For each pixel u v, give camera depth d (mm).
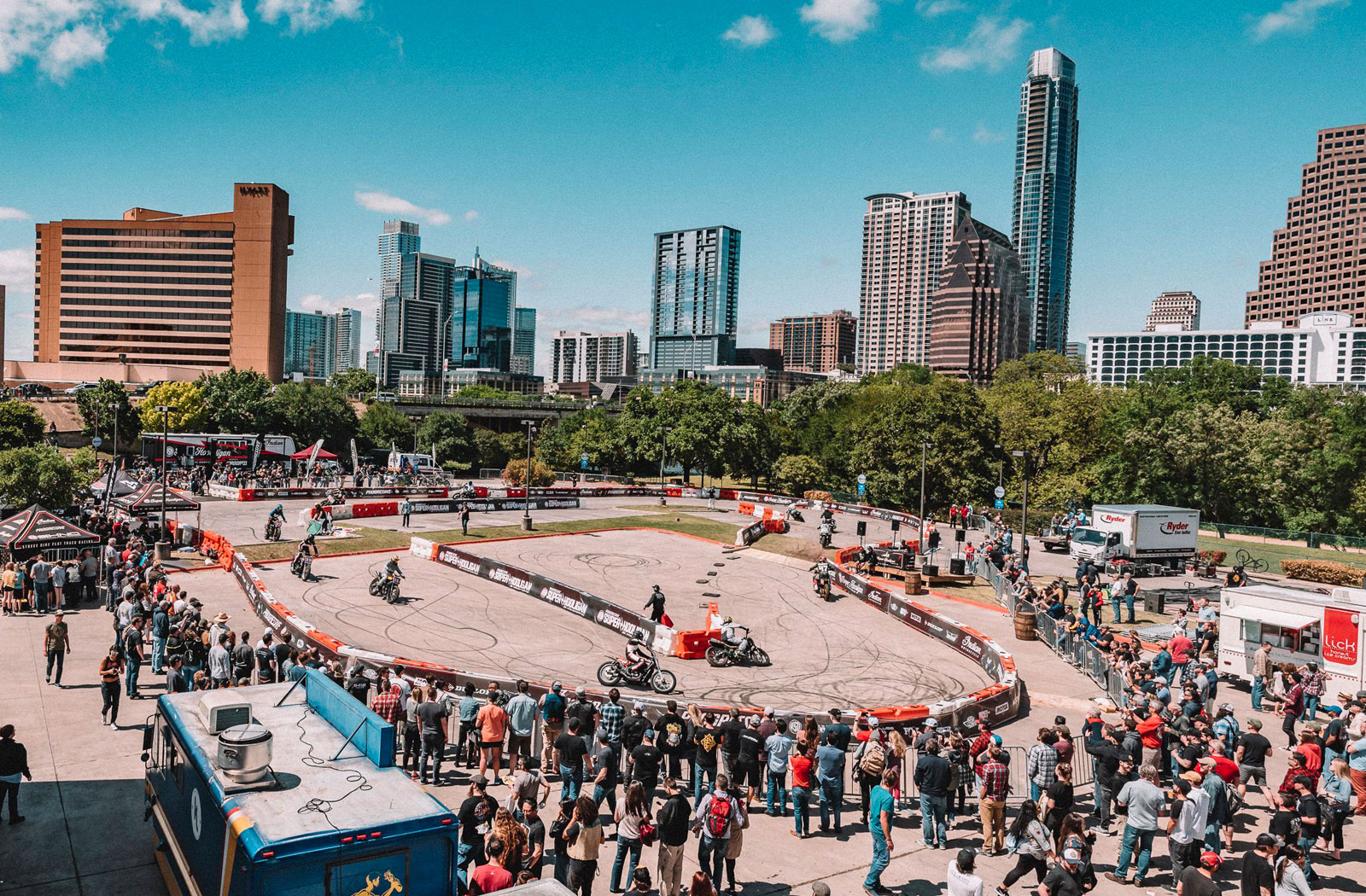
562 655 27938
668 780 11961
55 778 15352
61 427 111750
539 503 71688
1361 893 12898
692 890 10508
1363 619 23156
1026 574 39219
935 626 32562
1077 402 86438
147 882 11945
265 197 177625
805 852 13914
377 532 53375
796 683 26188
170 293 178375
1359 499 70188
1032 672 27609
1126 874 13156
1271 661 23766
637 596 38406
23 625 26438
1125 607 38281
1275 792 14602
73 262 177250
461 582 39781
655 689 24312
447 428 124875
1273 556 55125
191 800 10391
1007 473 86000
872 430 79938
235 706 10812
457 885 9883
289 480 75562
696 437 96000
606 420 116625
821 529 54031
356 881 8828
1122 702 22828
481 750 16188
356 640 28531
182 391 106312
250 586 33312
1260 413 90062
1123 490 73500
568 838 11039
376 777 10094
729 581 42969
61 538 32344
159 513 47281
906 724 19828
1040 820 13102
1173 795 14430
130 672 19781
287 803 9289
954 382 77062
